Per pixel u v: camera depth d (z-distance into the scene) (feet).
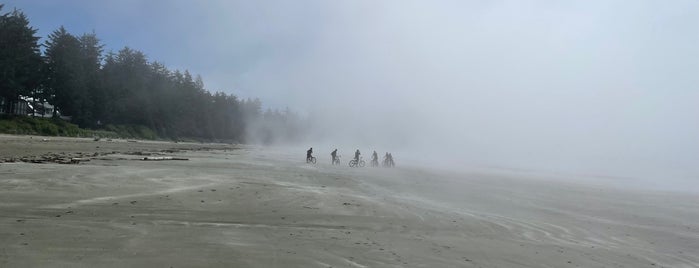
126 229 30.35
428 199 64.23
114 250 24.66
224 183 62.13
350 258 26.81
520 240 38.09
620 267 31.01
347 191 64.85
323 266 24.48
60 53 274.57
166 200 43.60
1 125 205.77
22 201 37.93
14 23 244.63
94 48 312.71
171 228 31.83
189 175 71.00
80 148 146.72
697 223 59.72
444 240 35.17
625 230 48.80
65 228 29.25
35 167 65.21
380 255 28.19
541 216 55.01
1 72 225.56
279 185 65.10
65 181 51.29
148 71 404.36
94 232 28.71
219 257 24.68
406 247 31.27
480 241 36.04
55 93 271.90
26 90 246.68
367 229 37.50
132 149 171.94
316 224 37.93
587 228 48.08
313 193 57.31
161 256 24.04
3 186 44.50
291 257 25.88
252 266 23.39
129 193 46.75
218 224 34.73
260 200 48.19
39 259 21.98
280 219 38.83
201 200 45.21
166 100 411.54
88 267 21.29
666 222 58.39
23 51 245.65
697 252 39.17
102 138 269.03
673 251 38.83
